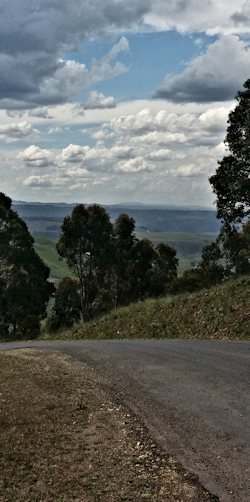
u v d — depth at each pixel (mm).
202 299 25500
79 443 7262
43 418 8305
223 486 5898
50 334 36719
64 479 6180
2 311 52125
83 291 59250
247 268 52594
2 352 16094
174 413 8484
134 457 6766
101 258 59188
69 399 9383
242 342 16516
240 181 33531
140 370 11984
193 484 5980
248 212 35219
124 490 5875
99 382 10820
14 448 7113
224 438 7293
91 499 5695
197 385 10281
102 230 59219
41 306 54625
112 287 61438
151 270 63188
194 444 7129
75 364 13008
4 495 5832
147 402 9172
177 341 18094
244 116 33312
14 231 53656
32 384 10609
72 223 58719
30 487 6004
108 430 7746
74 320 60344
